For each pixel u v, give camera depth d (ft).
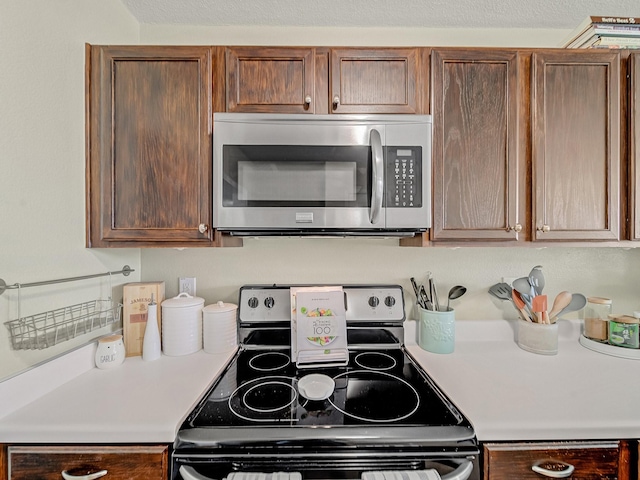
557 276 4.84
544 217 3.72
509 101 3.72
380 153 3.46
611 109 3.74
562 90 3.74
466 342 4.63
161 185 3.63
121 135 3.62
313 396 3.04
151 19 4.57
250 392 3.21
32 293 2.99
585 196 3.75
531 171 3.73
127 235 3.63
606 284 4.83
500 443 2.61
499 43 4.80
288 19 4.57
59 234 3.29
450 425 2.62
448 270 4.82
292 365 3.92
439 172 3.69
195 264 4.75
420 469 2.50
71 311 3.39
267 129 3.53
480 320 4.77
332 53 3.68
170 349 4.03
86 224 3.62
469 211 3.71
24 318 2.89
